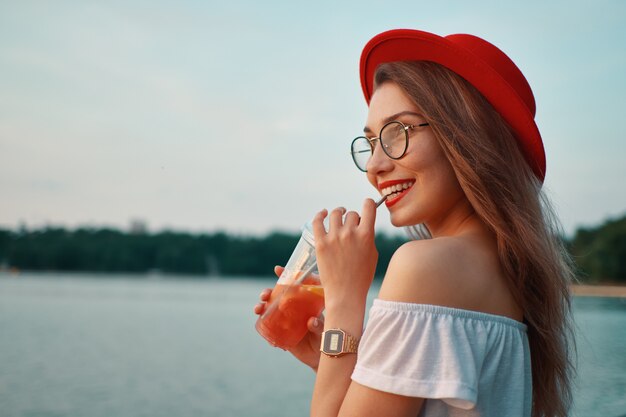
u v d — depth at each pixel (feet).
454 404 3.58
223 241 379.35
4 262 341.62
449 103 4.31
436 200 4.39
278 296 5.33
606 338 20.38
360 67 5.14
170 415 30.78
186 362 51.37
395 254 4.00
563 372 4.66
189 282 353.72
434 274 3.80
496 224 4.17
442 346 3.62
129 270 365.20
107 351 56.59
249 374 45.62
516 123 4.45
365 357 3.73
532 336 4.62
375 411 3.64
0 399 33.63
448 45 4.31
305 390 39.01
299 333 5.28
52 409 31.48
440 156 4.34
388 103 4.48
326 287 4.35
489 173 4.19
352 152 4.77
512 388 4.01
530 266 4.28
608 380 14.53
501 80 4.30
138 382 40.75
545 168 4.70
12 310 109.19
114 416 30.07
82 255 356.59
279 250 379.76
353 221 4.47
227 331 83.87
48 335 69.21
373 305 3.89
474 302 3.91
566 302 4.87
